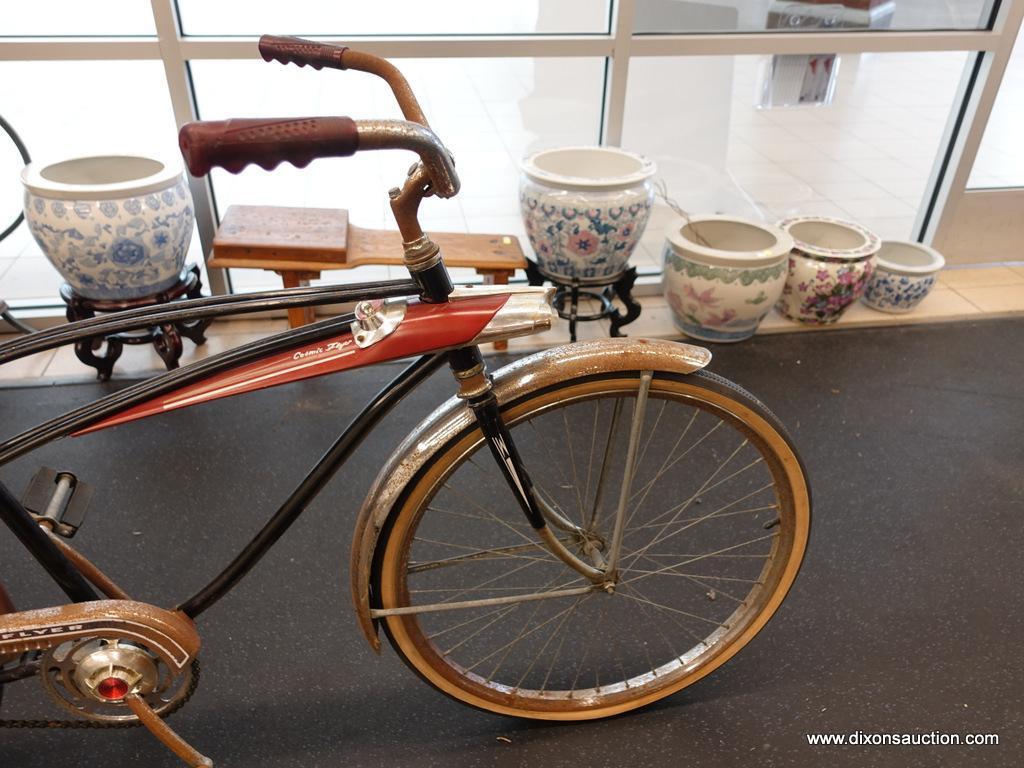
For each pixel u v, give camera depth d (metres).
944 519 1.60
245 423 1.80
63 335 0.85
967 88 2.26
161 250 1.76
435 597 1.42
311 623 1.35
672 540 1.53
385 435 1.79
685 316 2.11
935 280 2.28
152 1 1.73
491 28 1.98
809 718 1.22
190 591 1.40
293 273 1.87
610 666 1.30
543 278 2.03
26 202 1.71
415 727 1.20
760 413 1.02
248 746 1.17
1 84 1.91
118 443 1.73
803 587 1.44
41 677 0.94
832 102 2.29
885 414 1.90
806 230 2.29
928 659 1.31
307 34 1.92
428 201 2.36
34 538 0.92
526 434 1.77
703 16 2.03
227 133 0.64
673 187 2.39
